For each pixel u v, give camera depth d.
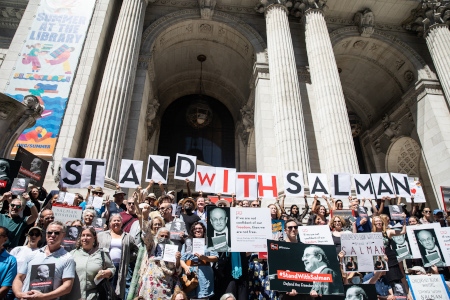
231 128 27.55
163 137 26.25
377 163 25.73
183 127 27.03
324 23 19.42
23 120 10.90
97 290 5.42
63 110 14.25
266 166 16.41
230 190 10.72
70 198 8.95
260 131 17.75
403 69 22.95
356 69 25.25
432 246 7.96
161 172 10.48
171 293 6.01
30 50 15.38
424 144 20.53
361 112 28.05
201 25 20.98
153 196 10.19
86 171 9.81
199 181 10.62
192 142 26.52
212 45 22.69
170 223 7.73
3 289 4.90
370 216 10.75
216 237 7.07
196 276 6.47
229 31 20.98
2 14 20.70
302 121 15.84
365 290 6.39
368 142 27.09
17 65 14.97
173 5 20.86
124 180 10.25
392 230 8.11
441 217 10.84
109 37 18.08
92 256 5.62
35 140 13.47
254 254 8.35
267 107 17.94
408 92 22.09
